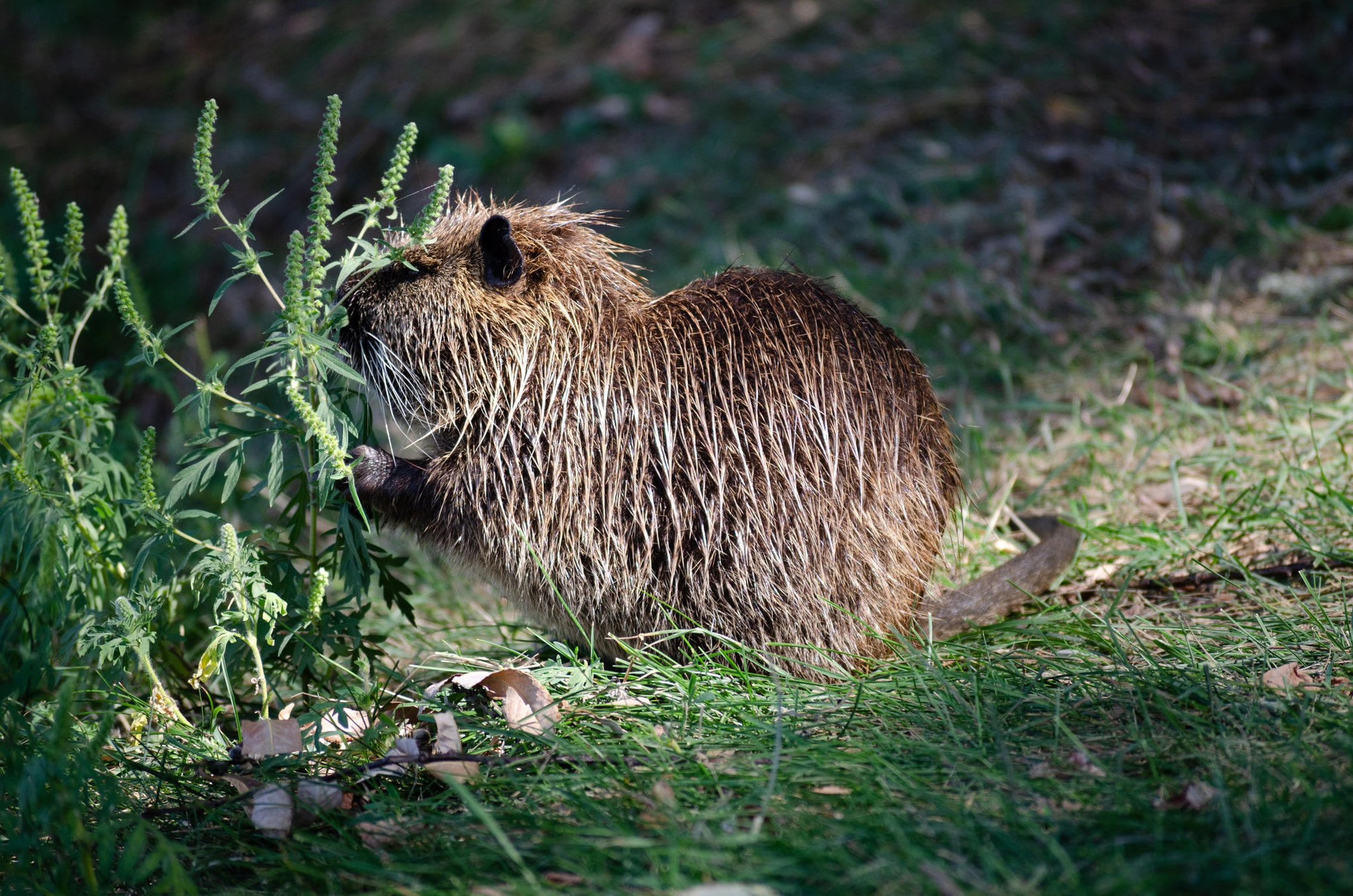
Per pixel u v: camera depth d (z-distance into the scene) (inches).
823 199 402.6
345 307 208.7
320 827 159.5
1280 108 391.2
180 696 209.3
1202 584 217.6
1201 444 270.1
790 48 488.4
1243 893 119.7
